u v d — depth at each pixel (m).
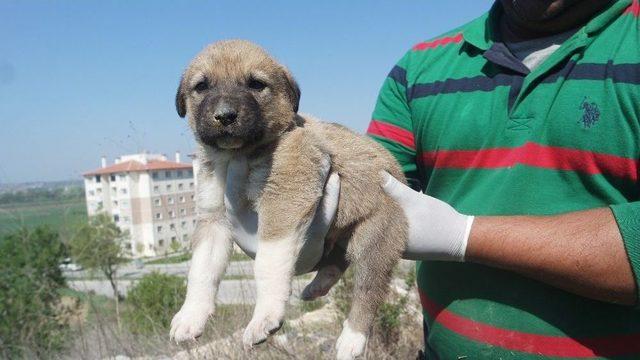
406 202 0.72
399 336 1.45
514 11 0.67
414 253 0.70
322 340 1.47
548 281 0.60
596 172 0.59
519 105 0.65
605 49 0.60
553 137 0.62
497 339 0.65
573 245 0.57
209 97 0.76
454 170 0.71
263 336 0.65
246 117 0.73
